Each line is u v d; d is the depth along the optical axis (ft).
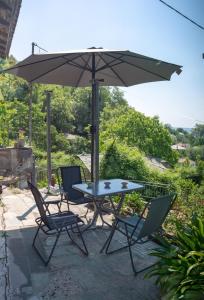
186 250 8.36
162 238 9.87
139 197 18.03
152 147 94.27
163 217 10.93
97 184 13.70
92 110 15.21
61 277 9.70
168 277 7.94
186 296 7.11
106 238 12.81
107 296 8.79
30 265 10.35
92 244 12.21
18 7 9.32
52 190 19.49
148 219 9.86
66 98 113.60
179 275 7.76
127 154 30.37
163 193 19.15
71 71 16.25
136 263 10.74
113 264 10.65
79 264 10.57
